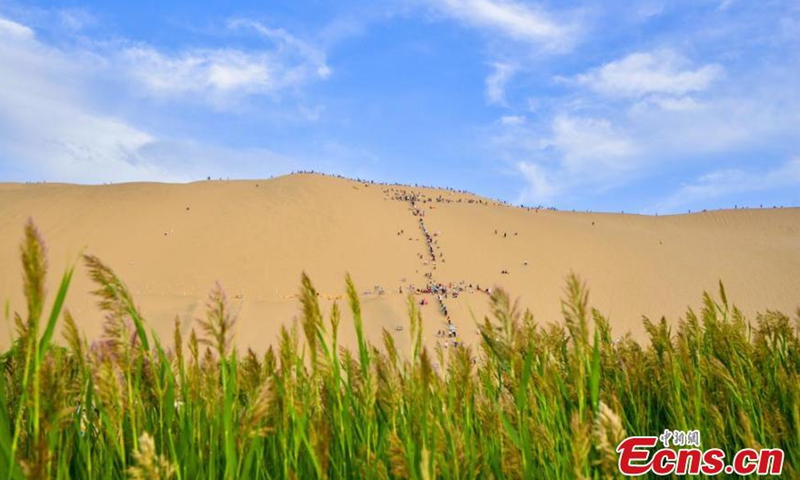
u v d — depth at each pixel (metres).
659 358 2.70
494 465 1.59
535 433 1.64
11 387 1.58
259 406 1.36
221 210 100.62
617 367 2.62
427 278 78.88
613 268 86.50
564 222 112.31
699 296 76.44
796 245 100.25
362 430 1.85
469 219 105.88
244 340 47.91
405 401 1.91
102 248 82.38
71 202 98.56
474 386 2.00
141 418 1.62
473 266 84.44
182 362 1.76
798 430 1.85
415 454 1.53
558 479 1.54
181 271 77.81
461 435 1.69
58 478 1.25
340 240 91.94
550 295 74.81
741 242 102.56
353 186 118.38
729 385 2.17
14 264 64.06
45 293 1.12
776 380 2.39
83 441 1.63
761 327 2.72
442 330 53.28
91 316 27.89
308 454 1.67
